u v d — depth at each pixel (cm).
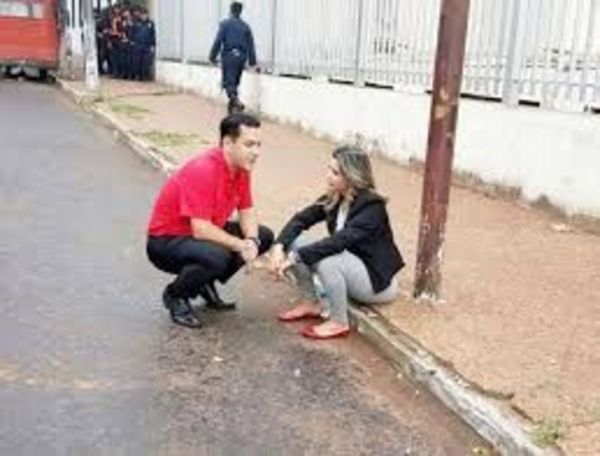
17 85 2286
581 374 467
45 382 455
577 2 802
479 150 926
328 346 529
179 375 475
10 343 502
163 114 1652
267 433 417
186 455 391
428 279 564
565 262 685
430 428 433
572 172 800
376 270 543
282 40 1533
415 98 1068
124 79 2523
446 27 527
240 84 1698
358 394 466
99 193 947
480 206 866
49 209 854
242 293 618
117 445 395
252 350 516
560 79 827
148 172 1093
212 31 2033
